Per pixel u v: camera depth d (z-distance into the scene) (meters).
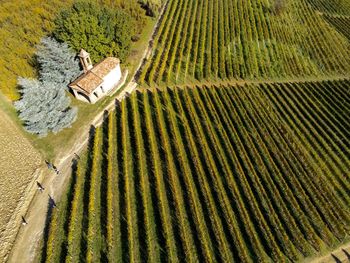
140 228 32.31
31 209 33.91
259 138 43.53
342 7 88.19
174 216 33.66
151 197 35.12
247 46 63.19
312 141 44.50
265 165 40.28
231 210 34.75
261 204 35.50
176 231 32.50
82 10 48.97
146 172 37.50
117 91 48.12
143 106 45.94
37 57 44.41
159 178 36.56
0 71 42.09
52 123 40.19
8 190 35.38
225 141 42.22
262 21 72.69
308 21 77.06
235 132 43.72
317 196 37.03
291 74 59.66
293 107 50.56
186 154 40.16
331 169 41.19
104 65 46.72
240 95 51.16
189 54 57.69
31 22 55.59
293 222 33.50
